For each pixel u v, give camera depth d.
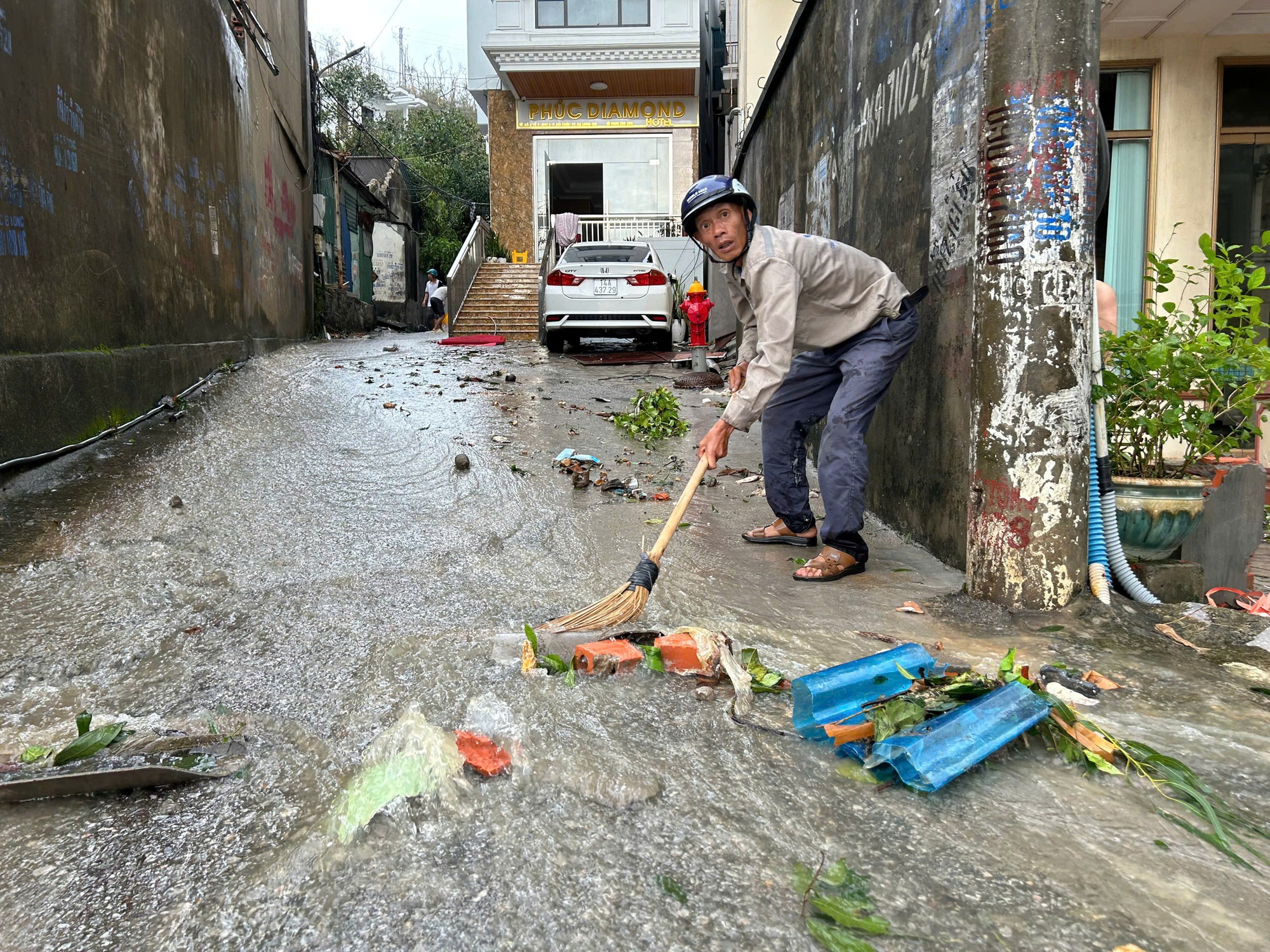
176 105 7.62
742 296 3.88
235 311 9.59
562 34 20.83
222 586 3.51
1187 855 1.71
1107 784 1.98
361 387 8.84
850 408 3.69
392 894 1.56
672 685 2.52
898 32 4.70
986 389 3.16
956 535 3.89
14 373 4.61
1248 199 7.34
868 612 3.29
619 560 4.05
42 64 5.05
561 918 1.50
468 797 1.87
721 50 25.92
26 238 4.85
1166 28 6.90
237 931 1.49
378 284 25.39
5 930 1.50
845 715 2.23
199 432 6.34
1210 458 3.72
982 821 1.83
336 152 19.08
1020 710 2.13
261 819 1.84
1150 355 3.31
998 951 1.43
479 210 33.41
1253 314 3.38
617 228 22.56
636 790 1.89
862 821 1.82
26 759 2.05
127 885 1.62
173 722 2.27
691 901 1.55
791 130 7.88
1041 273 3.00
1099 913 1.53
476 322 18.17
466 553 4.10
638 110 22.94
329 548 4.13
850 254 3.69
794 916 1.52
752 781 1.97
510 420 7.60
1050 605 3.13
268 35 11.94
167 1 7.45
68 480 4.83
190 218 8.00
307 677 2.59
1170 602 3.37
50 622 3.05
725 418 3.28
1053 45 2.93
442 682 2.51
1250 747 2.17
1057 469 3.06
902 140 4.63
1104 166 3.29
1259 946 1.45
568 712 2.30
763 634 3.02
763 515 5.11
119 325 6.21
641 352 12.82
